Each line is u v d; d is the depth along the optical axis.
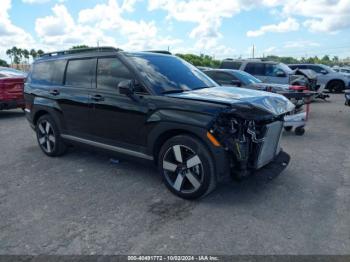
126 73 4.31
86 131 4.92
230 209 3.62
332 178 4.57
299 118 7.31
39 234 3.16
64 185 4.41
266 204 3.74
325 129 8.20
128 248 2.91
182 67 4.86
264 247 2.89
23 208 3.73
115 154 4.61
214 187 3.72
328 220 3.36
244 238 3.03
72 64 5.19
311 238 3.03
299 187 4.24
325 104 13.58
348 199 3.87
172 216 3.48
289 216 3.46
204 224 3.30
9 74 10.60
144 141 4.14
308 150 6.10
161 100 3.90
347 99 8.75
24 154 5.97
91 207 3.73
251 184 4.32
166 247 2.91
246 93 4.14
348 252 2.80
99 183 4.46
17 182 4.55
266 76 13.11
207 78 5.02
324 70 19.08
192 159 3.69
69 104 5.06
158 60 4.70
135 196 4.01
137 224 3.32
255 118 3.41
